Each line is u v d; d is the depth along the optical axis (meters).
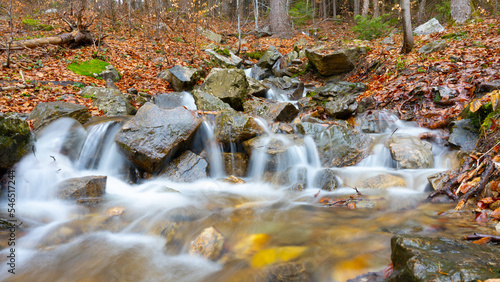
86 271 2.18
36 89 6.27
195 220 2.96
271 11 17.67
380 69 9.02
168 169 4.50
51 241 2.59
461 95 5.61
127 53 10.12
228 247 2.40
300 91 9.48
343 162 4.66
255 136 4.94
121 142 4.32
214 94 7.22
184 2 13.68
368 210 3.06
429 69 7.30
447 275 1.33
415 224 2.55
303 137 5.01
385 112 6.28
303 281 1.93
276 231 2.67
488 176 2.79
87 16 13.56
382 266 1.96
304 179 4.11
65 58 8.63
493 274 1.33
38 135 4.30
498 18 10.98
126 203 3.39
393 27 15.62
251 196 3.81
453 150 4.39
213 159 4.85
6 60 7.51
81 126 4.62
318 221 2.86
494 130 3.39
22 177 3.52
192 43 12.75
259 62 12.48
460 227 2.35
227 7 22.58
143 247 2.52
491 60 6.32
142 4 16.55
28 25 11.43
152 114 4.64
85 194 3.39
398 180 3.79
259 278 2.00
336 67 10.27
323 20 19.27
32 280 2.09
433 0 17.48
